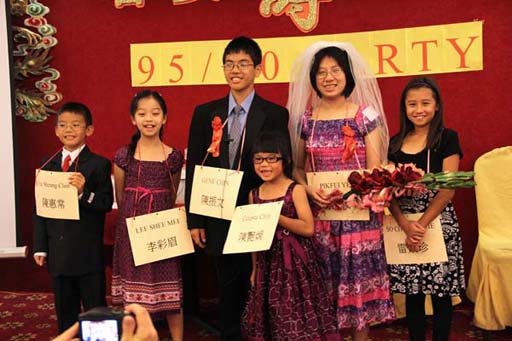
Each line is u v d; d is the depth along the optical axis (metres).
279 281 2.39
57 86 3.98
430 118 2.58
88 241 2.81
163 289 2.71
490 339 3.12
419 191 2.40
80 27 3.95
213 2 3.84
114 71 3.96
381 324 3.37
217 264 2.69
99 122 3.99
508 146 3.58
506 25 3.59
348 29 3.74
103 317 1.04
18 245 3.61
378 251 2.48
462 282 2.60
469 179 2.42
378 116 2.51
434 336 2.64
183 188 3.44
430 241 2.53
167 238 2.67
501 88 3.63
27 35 3.92
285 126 2.61
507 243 3.11
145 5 3.90
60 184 2.74
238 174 2.49
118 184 2.83
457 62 3.65
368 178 2.32
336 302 2.46
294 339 2.34
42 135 4.00
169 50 3.91
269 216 2.37
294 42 3.79
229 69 2.60
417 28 3.67
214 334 3.34
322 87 2.49
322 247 2.49
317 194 2.46
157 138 2.79
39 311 3.72
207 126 2.67
